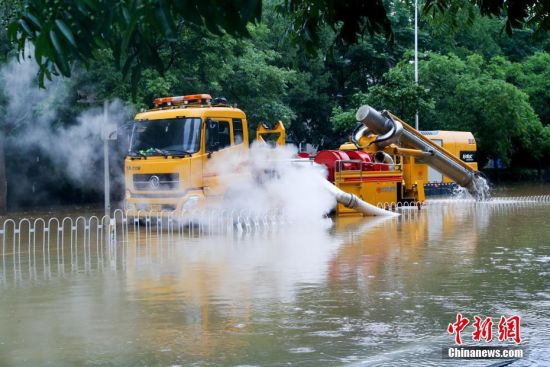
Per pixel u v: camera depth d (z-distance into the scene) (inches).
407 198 1487.5
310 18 388.2
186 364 370.9
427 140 1448.1
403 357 377.4
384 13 368.2
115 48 265.1
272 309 496.7
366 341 412.5
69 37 244.2
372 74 2497.5
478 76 2449.6
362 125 1381.6
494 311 487.5
